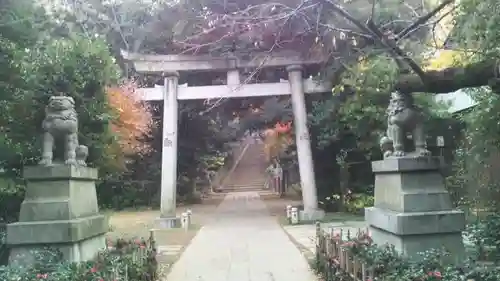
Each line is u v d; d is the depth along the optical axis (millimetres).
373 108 13875
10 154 8109
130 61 16094
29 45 7844
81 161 7031
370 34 5887
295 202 25156
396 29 8055
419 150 6730
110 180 22828
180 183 26500
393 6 8203
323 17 8109
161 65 16219
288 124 22891
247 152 47781
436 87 5910
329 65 15227
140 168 24766
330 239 7301
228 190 38344
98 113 9508
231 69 16391
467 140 11055
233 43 13812
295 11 5559
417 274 5070
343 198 18266
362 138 15742
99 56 9320
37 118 8258
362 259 5691
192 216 19359
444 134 13602
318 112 16953
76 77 8719
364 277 5289
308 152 16234
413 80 6621
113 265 5953
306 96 17734
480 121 8336
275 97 18281
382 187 7312
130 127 14750
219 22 9031
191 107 21000
